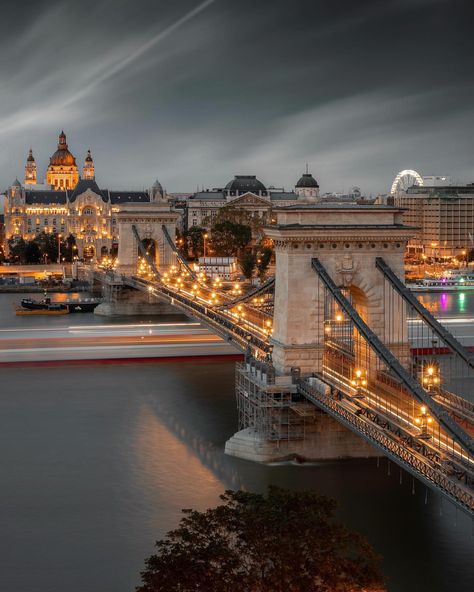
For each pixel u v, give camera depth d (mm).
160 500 109062
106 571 91812
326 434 122125
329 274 125000
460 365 183125
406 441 97688
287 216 125062
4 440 132500
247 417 135750
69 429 138250
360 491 111188
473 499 81312
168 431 136875
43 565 93250
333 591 67688
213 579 68000
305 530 70250
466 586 87812
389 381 122625
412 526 101000
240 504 83500
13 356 197750
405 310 126812
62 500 109312
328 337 132875
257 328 166875
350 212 125312
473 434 104375
